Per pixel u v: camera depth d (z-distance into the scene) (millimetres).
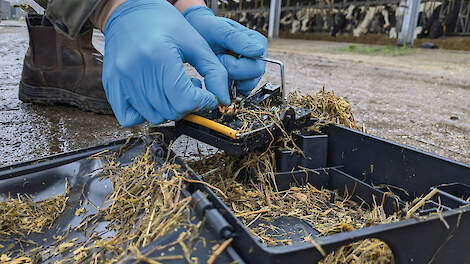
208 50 1337
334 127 1434
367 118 2861
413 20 9719
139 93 1254
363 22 12234
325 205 1303
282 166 1358
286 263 636
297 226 1174
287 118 1319
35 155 1847
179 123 1363
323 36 13852
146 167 1108
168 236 734
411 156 1168
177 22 1304
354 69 6012
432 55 8281
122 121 1324
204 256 680
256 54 1404
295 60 7266
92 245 935
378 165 1281
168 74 1194
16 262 922
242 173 1402
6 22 13484
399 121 2803
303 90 3885
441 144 2271
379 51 9219
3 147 1938
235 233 729
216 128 1166
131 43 1224
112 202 1052
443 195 974
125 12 1315
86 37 2561
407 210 979
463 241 837
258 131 1181
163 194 913
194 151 1982
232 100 1436
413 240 766
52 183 1179
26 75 2764
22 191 1133
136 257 673
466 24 9250
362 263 892
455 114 3088
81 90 2635
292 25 15117
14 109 2719
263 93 1456
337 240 677
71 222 1060
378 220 1147
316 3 13852
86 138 2133
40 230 1044
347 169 1400
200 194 800
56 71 2652
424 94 3992
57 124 2398
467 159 2008
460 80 5027
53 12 1416
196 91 1214
